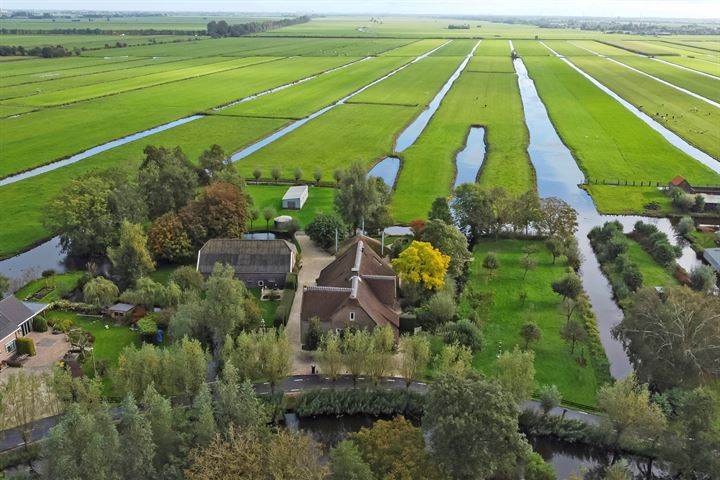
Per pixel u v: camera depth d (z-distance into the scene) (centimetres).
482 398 5709
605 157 18675
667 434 6556
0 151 18850
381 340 7856
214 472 5391
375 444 5825
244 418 6125
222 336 8269
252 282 10319
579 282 9838
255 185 16062
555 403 7156
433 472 5531
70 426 5653
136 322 9125
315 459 5994
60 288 10088
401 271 9656
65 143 19825
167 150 14488
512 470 6128
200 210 11612
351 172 12300
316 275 10781
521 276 11050
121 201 12000
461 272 10638
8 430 6906
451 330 8469
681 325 7462
